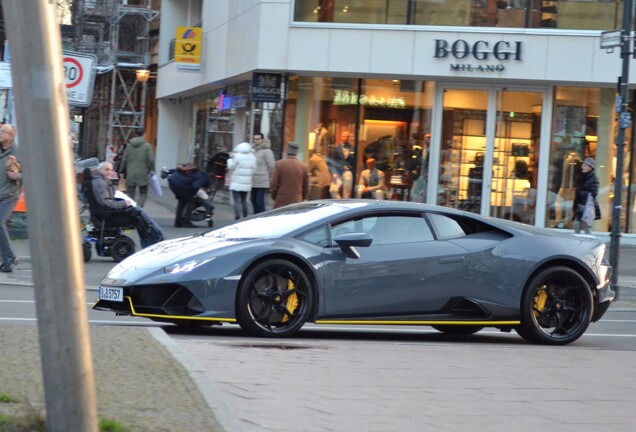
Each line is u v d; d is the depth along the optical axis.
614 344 15.43
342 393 9.61
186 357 10.43
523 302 14.59
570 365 12.24
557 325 14.80
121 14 66.62
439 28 34.09
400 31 34.34
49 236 6.43
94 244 25.23
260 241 13.70
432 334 15.95
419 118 35.34
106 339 11.30
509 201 34.97
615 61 33.50
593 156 34.62
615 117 34.47
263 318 13.55
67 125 6.49
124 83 67.38
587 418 9.18
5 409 7.76
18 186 21.42
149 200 48.03
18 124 6.42
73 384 6.52
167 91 55.81
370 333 15.64
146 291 13.38
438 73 34.16
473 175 35.09
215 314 13.32
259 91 35.91
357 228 14.23
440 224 14.63
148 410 8.01
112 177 24.30
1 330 11.64
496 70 33.78
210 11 44.41
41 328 6.52
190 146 55.81
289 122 36.06
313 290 13.75
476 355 12.73
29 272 21.73
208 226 33.56
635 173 34.50
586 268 14.92
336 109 35.81
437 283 14.24
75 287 6.52
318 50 34.78
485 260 14.47
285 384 9.81
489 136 34.91
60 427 6.52
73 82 22.64
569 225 34.72
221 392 9.09
